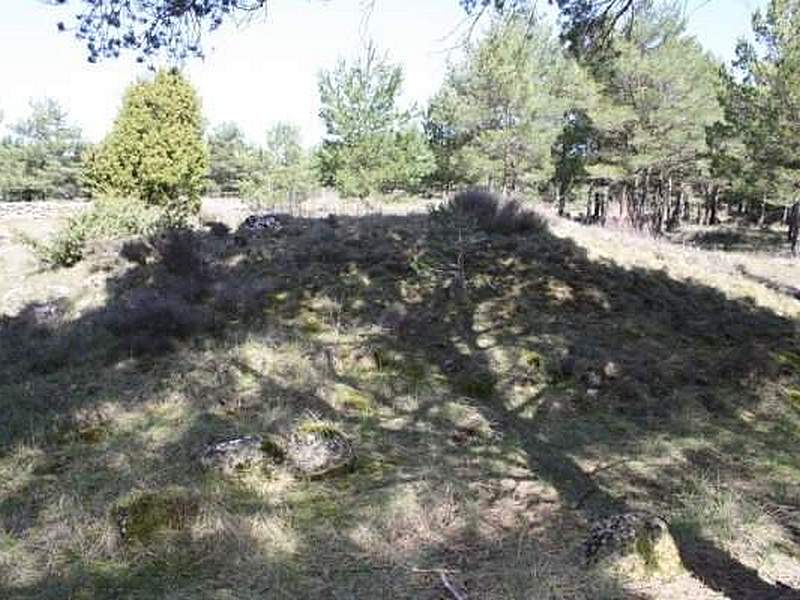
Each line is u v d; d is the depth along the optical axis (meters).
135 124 19.03
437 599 3.71
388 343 8.30
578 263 10.91
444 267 10.38
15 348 8.91
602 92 24.50
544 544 4.36
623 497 5.19
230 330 8.59
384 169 21.69
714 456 6.14
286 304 9.38
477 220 12.16
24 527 4.57
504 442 6.21
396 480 5.23
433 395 7.19
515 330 8.76
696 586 3.84
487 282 9.99
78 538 4.32
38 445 6.02
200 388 7.02
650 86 24.20
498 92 23.28
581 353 8.17
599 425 6.79
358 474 5.41
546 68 23.73
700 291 11.02
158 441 5.96
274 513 4.63
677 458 6.04
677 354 8.55
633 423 6.90
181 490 4.73
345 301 9.43
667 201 32.28
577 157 28.58
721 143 25.44
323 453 5.42
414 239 11.55
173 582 3.88
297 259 10.95
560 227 13.53
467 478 5.37
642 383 7.66
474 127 25.08
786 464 6.01
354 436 6.16
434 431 6.39
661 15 22.70
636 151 25.61
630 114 23.92
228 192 44.38
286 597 3.74
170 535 4.34
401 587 3.85
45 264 14.44
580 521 4.74
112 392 7.08
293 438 5.54
